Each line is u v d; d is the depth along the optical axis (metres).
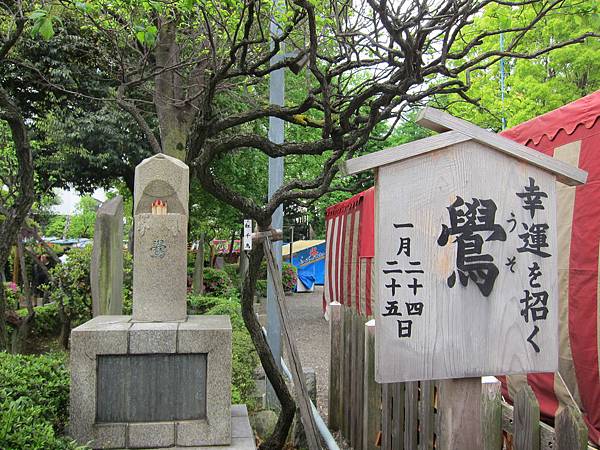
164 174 4.14
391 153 2.52
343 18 4.83
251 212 4.26
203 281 16.42
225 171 12.68
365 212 7.47
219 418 3.75
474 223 2.62
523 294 2.68
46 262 12.75
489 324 2.63
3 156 8.25
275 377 4.52
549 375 3.95
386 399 4.34
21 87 10.83
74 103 11.70
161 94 7.54
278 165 6.87
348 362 5.49
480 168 2.65
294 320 15.95
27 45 9.16
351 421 5.23
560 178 2.75
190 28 6.77
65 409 3.80
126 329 3.72
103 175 13.25
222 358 3.78
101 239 5.43
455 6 3.67
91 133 11.62
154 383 3.76
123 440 3.66
